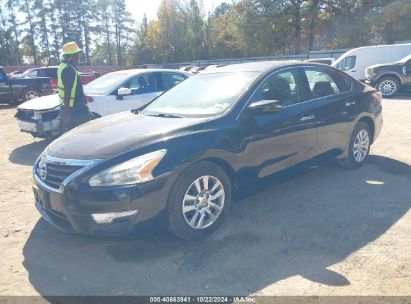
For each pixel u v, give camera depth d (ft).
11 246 12.07
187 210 11.51
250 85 13.79
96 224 10.46
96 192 10.34
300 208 14.10
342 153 17.37
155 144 11.09
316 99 15.84
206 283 9.75
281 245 11.47
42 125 23.85
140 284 9.83
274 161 13.98
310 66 16.24
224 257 10.93
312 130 15.31
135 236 11.38
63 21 225.35
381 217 13.11
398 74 46.80
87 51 235.81
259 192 14.88
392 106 39.68
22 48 226.58
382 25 132.57
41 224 13.69
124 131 12.32
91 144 11.64
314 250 11.11
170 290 9.53
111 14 238.27
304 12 133.80
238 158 12.66
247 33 140.97
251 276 9.95
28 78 53.52
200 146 11.64
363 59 58.44
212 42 199.31
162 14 199.82
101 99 25.29
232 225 12.91
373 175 17.43
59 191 10.86
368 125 18.72
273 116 13.85
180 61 203.31
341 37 136.05
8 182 18.89
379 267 10.12
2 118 42.83
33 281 10.13
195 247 11.55
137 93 27.22
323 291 9.20
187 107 14.29
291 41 146.72
